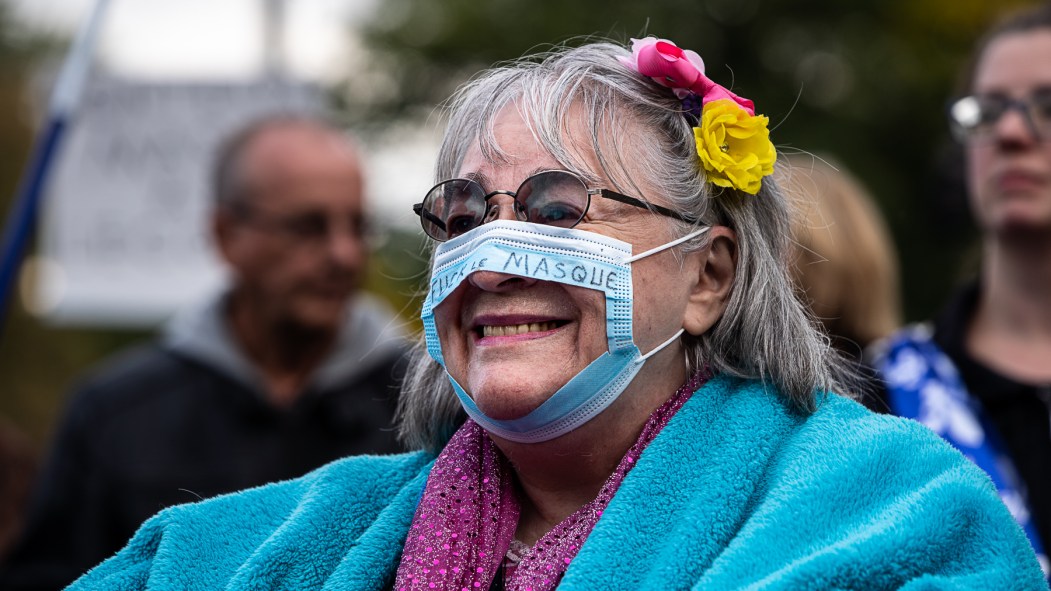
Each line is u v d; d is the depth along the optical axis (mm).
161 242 5680
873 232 3775
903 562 1939
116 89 5719
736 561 1968
